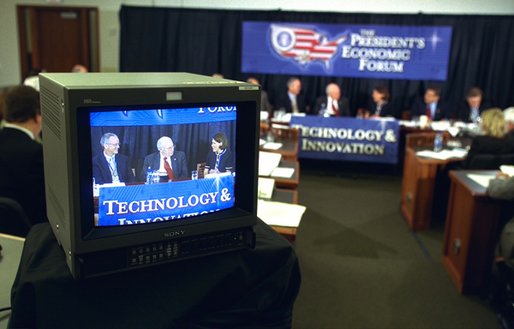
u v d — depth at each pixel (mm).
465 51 6152
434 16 6094
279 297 1157
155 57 6711
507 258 2455
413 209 3980
